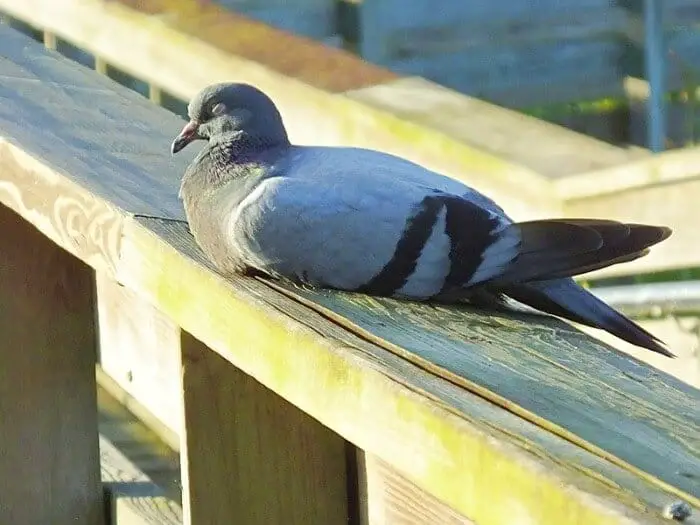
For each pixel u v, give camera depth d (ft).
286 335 9.30
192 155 14.97
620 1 33.83
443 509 10.55
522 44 34.55
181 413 11.63
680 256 15.03
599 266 11.87
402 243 12.36
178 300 11.05
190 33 19.57
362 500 12.14
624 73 34.19
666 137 34.19
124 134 15.46
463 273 12.27
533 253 12.19
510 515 6.84
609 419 7.72
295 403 9.29
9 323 15.07
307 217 12.42
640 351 17.62
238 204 12.95
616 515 6.07
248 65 18.35
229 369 11.58
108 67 26.03
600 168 14.51
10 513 15.42
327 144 17.28
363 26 32.78
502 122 15.89
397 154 16.20
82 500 15.79
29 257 15.02
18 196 13.83
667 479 6.57
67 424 15.56
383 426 8.09
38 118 15.58
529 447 6.95
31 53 19.25
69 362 15.49
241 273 12.51
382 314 10.78
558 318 11.53
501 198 15.12
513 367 8.94
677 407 8.18
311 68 18.02
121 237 11.89
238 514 11.80
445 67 33.76
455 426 7.30
